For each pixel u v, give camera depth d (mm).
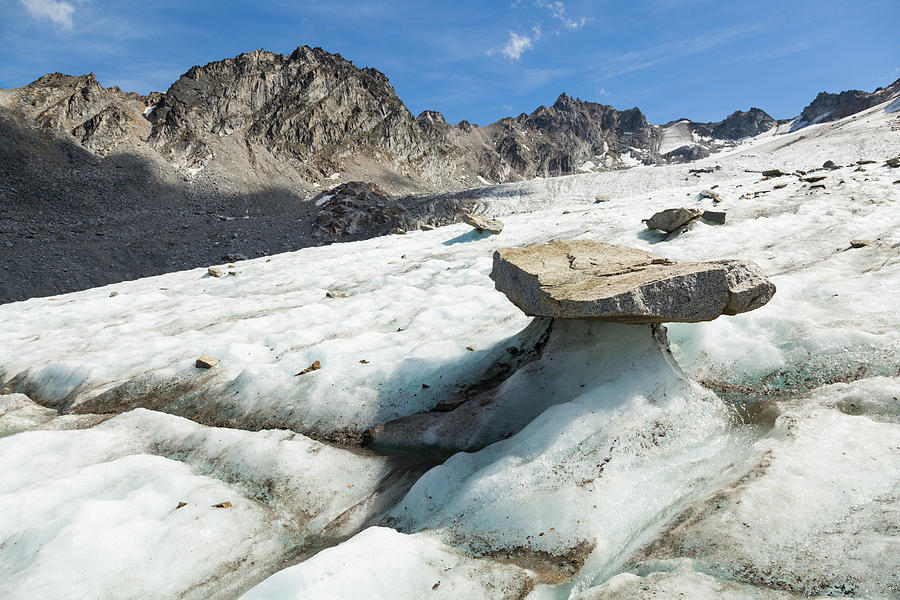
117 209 87875
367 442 7355
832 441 4949
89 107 114375
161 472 6305
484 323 10992
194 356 11391
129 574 4590
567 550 4367
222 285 20234
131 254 65562
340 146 150875
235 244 74938
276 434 7207
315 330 12086
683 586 3463
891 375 6352
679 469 5293
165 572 4703
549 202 106438
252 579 4766
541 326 8500
